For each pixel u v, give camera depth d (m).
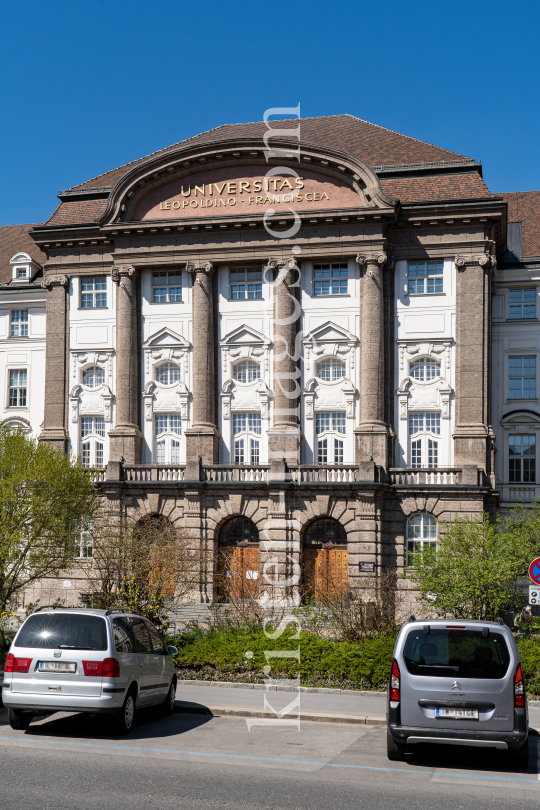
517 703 13.33
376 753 14.71
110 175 53.19
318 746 15.22
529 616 27.80
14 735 15.12
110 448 46.19
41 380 51.97
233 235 46.16
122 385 46.72
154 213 47.22
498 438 47.88
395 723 13.55
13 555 32.81
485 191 45.16
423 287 45.16
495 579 26.50
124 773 12.22
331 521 43.03
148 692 16.86
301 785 11.93
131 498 44.06
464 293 44.47
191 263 46.38
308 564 42.97
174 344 46.91
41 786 11.27
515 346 48.22
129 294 47.06
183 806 10.52
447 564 27.47
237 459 46.00
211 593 41.72
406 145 49.97
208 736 15.83
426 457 44.28
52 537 33.72
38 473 33.62
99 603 30.61
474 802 11.28
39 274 54.38
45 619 15.66
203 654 23.62
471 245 44.53
